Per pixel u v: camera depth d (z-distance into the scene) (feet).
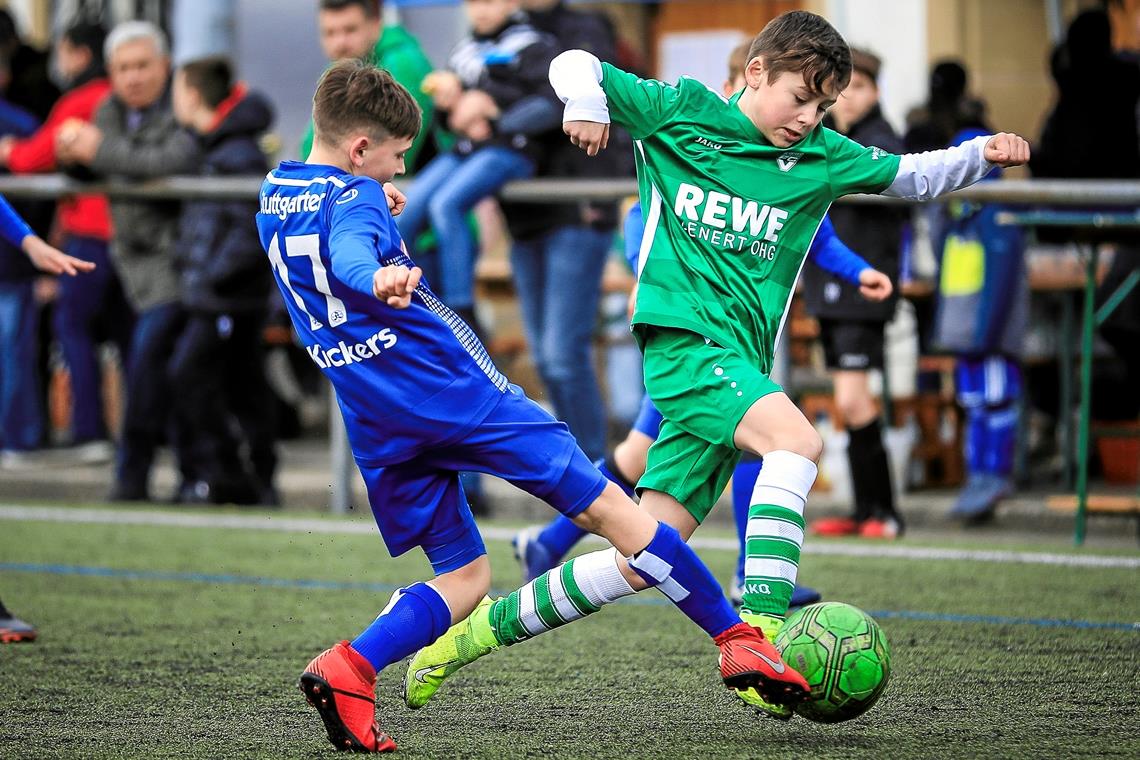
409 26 130.41
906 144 97.66
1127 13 118.73
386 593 64.64
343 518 89.35
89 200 106.52
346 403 40.57
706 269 44.52
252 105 92.84
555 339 86.12
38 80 116.78
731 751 39.47
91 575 69.05
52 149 99.86
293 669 49.85
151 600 62.75
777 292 45.37
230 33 119.65
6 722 42.83
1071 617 58.29
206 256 91.86
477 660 50.98
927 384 109.40
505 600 41.96
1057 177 93.61
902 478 98.22
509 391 40.83
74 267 54.65
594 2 136.56
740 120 44.88
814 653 40.47
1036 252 105.70
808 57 43.42
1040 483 103.65
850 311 79.20
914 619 57.77
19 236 54.80
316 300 40.22
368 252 38.19
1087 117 92.79
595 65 44.78
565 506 40.16
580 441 87.61
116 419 124.57
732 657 39.83
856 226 78.33
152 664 50.55
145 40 91.61
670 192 45.03
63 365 124.26
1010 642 53.52
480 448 40.04
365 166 41.42
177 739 40.93
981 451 90.99
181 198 92.07
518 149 83.61
